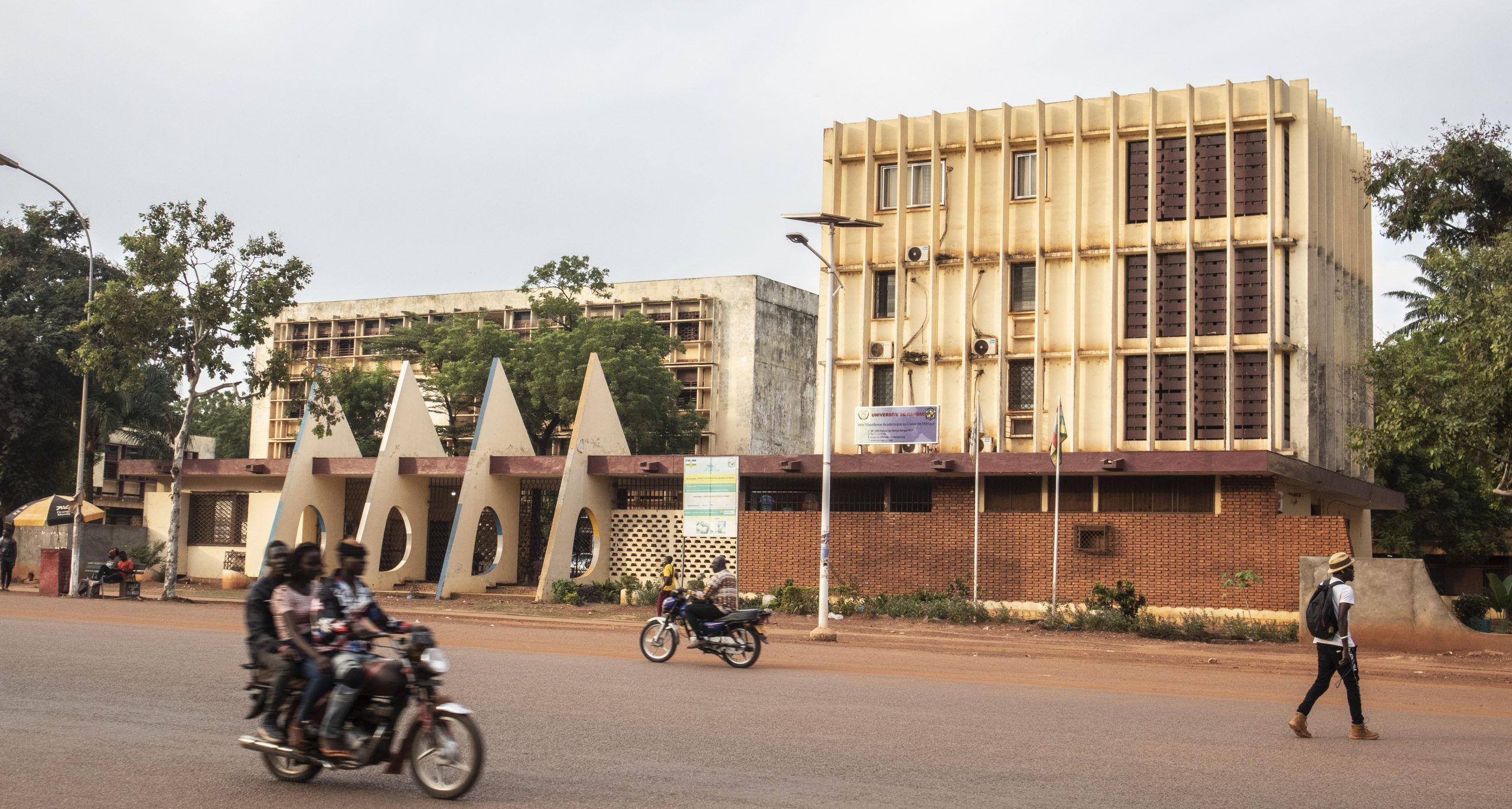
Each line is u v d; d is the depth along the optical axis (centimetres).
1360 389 3784
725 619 1828
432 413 5841
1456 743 1195
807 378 6588
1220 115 3422
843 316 3838
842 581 3344
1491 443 2097
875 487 3469
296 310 6906
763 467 3378
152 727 1118
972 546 3231
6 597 3148
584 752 1034
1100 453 3041
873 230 3825
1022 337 3619
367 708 890
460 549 3559
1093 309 3525
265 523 4119
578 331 5022
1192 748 1115
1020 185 3669
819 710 1319
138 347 3097
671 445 5328
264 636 933
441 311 6638
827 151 3866
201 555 4241
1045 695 1538
